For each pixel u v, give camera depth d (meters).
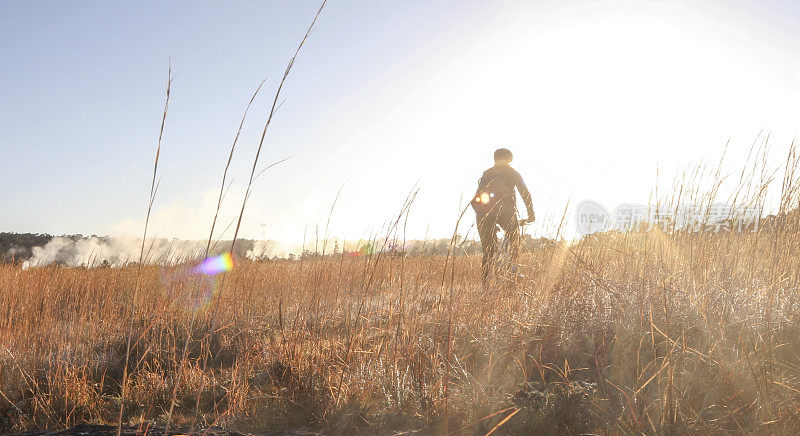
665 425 2.05
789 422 1.99
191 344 4.02
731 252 3.63
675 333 2.79
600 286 3.46
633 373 2.60
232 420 2.58
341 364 2.95
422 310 3.38
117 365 3.74
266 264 4.93
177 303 4.79
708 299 2.96
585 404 2.39
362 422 2.47
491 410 2.43
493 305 3.44
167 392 3.05
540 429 2.28
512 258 4.45
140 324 4.53
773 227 3.69
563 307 3.31
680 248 3.86
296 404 2.62
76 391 3.08
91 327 4.45
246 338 3.60
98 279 5.54
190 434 1.91
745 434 2.03
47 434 1.96
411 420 2.46
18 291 5.10
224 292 4.46
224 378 3.25
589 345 2.96
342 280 3.49
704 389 2.30
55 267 6.16
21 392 3.36
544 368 2.87
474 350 3.09
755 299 2.98
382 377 2.83
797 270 3.31
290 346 3.18
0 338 4.07
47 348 4.06
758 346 2.50
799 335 2.63
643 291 3.13
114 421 2.81
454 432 2.32
